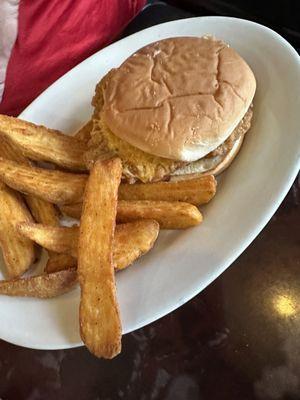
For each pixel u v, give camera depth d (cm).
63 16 39
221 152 29
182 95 28
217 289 27
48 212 30
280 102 30
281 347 24
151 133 27
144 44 36
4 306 28
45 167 33
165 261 27
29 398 26
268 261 27
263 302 26
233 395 23
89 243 25
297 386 23
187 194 28
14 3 37
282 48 31
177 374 25
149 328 26
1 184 30
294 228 27
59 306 27
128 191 29
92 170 27
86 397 25
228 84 28
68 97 36
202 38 30
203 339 25
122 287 27
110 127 29
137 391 25
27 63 41
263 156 29
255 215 27
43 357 27
